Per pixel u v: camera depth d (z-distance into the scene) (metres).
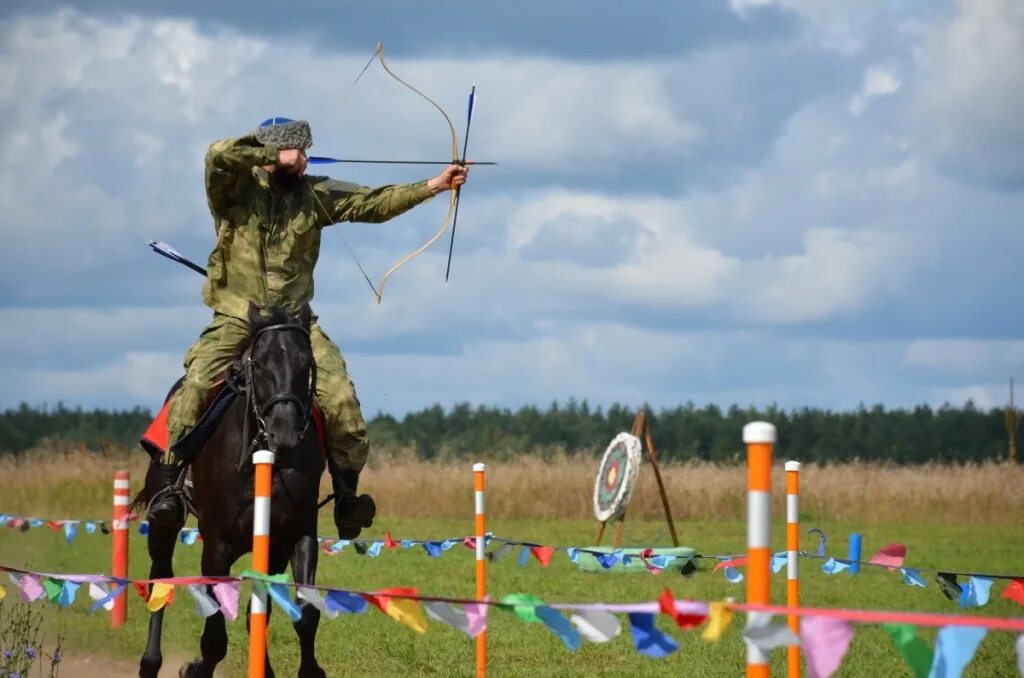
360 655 39.97
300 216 31.86
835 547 82.69
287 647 41.38
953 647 15.03
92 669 38.44
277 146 31.09
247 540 29.95
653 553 44.09
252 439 29.41
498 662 38.47
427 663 38.41
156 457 33.09
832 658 15.52
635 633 17.34
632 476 70.19
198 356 31.09
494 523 100.94
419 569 66.69
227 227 31.64
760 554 16.39
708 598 52.88
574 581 59.91
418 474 112.50
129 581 25.59
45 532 93.12
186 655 40.75
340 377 30.97
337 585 58.28
